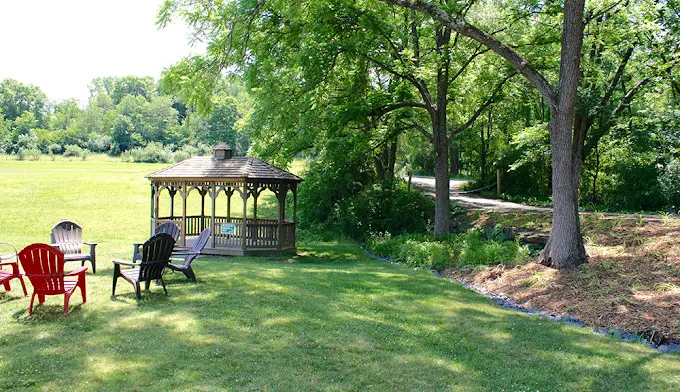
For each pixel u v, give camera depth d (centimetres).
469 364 614
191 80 1495
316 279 1148
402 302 950
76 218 2494
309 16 1625
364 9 1658
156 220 1802
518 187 2841
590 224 1531
